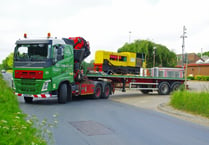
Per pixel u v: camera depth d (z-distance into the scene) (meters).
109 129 7.65
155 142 6.52
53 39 12.38
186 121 9.84
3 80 12.92
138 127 8.19
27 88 12.25
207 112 10.87
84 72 15.34
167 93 22.69
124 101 16.09
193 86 32.22
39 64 12.08
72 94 14.14
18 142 4.14
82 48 15.24
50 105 12.10
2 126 4.39
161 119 9.94
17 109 7.65
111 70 20.58
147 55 45.19
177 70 23.52
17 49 12.59
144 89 21.02
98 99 16.34
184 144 6.50
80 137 6.55
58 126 7.58
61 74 12.75
